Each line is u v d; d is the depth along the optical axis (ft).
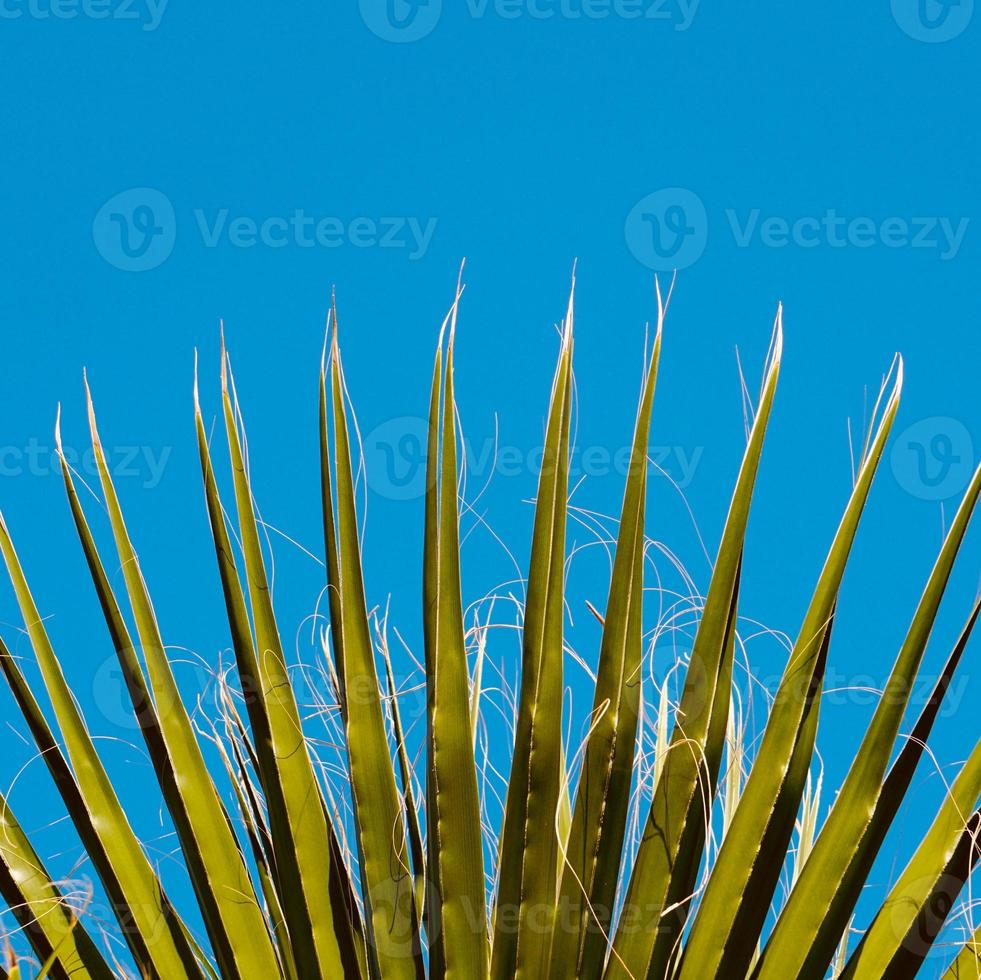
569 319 5.08
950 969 4.92
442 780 4.95
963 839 4.90
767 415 5.03
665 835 4.94
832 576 4.99
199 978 5.06
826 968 4.89
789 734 4.96
